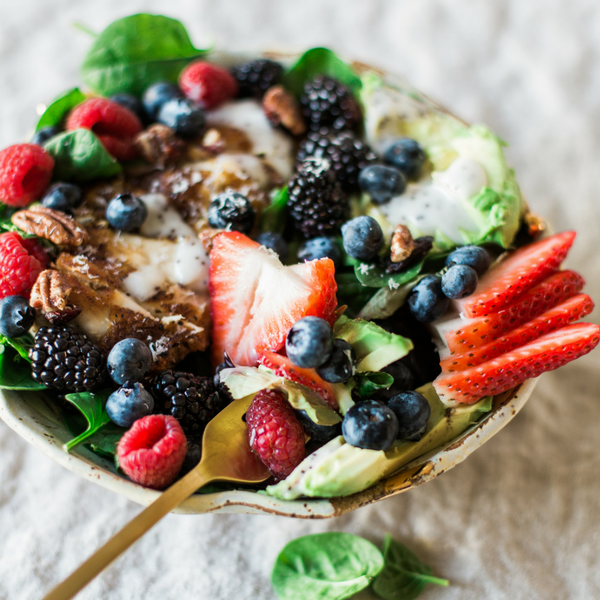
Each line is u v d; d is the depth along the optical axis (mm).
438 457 469
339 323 490
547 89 664
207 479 461
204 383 484
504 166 530
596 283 593
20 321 476
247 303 498
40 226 495
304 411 473
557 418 549
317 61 568
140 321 496
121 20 552
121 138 536
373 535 517
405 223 520
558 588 503
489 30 692
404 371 492
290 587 494
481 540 514
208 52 570
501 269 507
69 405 488
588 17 698
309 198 512
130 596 500
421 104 560
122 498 527
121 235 513
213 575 505
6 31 686
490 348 488
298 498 463
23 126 642
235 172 530
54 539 516
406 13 708
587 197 622
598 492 528
